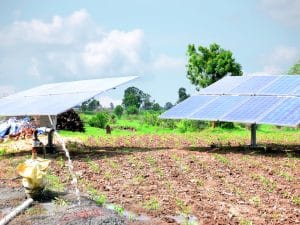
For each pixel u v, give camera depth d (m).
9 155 23.30
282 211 12.80
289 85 23.83
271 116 21.17
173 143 28.94
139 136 33.81
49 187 15.42
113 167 19.11
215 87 27.02
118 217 11.83
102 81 23.41
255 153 22.70
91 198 14.07
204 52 51.62
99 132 40.06
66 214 12.02
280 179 17.00
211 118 22.97
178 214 12.55
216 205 13.45
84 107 88.50
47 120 23.14
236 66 51.09
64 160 20.69
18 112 22.42
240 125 48.72
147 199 14.10
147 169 18.75
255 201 13.84
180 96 87.50
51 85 28.89
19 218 12.00
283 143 28.67
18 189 15.30
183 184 16.23
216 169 18.73
